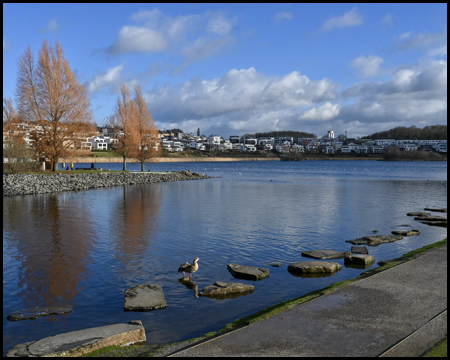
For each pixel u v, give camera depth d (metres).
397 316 7.33
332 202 29.95
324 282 10.83
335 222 20.67
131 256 13.48
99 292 9.97
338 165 153.62
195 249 14.56
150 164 143.50
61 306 9.01
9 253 13.69
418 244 15.63
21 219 20.62
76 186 39.12
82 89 47.72
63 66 45.94
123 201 29.33
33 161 47.12
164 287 10.40
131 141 61.34
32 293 9.87
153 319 8.27
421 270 10.55
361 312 7.55
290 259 13.35
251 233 17.59
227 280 11.02
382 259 13.38
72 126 47.09
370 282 9.51
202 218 21.66
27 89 44.50
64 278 11.06
